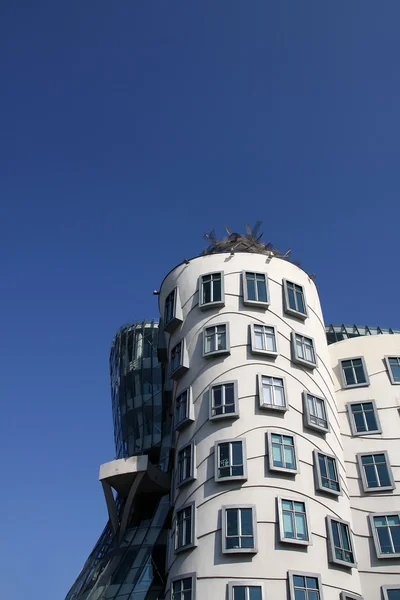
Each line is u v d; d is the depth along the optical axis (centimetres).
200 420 3009
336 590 2581
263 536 2559
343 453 3353
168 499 4188
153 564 3728
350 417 3494
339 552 2712
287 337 3306
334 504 2864
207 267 3572
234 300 3362
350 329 6125
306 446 2939
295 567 2516
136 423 5525
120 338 6250
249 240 3928
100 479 3969
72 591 4231
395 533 3017
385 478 3225
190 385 3173
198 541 2628
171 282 3738
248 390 3006
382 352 3766
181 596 2530
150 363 5838
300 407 3070
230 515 2617
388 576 2878
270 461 2761
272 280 3497
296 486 2759
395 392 3569
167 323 3522
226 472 2744
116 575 3762
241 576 2462
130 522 4181
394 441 3359
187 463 2927
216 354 3156
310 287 3719
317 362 3350
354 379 3662
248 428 2873
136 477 3909
